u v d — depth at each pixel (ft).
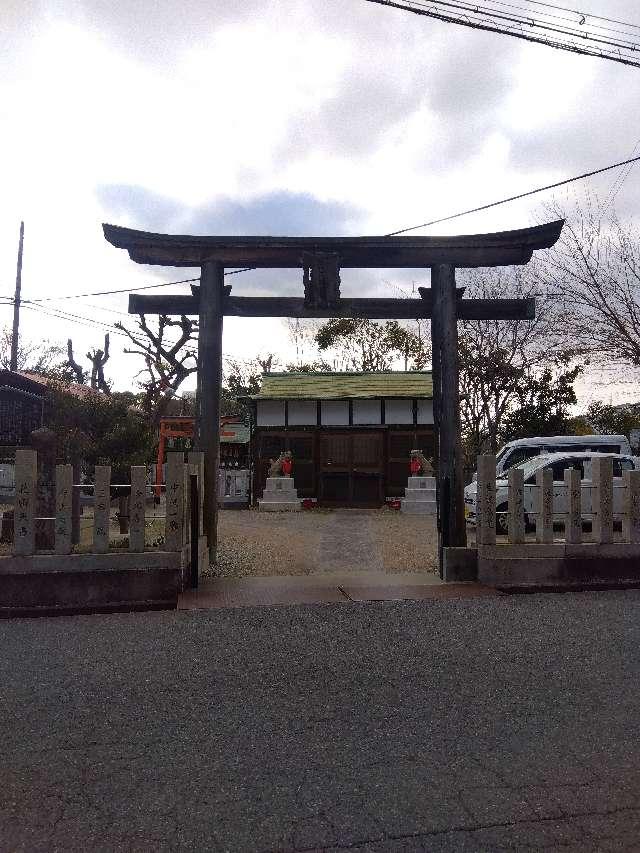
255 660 14.61
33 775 9.11
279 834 7.57
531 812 8.04
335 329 113.39
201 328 28.07
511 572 23.73
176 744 10.16
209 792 8.61
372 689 12.67
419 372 70.64
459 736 10.43
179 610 19.72
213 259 28.25
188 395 101.04
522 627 17.44
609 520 24.32
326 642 16.07
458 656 14.82
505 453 52.29
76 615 20.10
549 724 10.89
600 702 11.90
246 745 10.11
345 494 63.52
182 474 21.93
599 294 62.28
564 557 24.04
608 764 9.37
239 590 22.35
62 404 41.70
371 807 8.20
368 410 65.36
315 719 11.17
